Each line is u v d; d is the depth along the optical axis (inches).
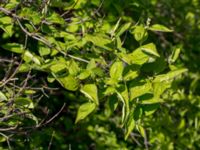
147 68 31.1
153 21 58.5
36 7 35.7
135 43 46.1
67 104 60.5
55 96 58.2
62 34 34.4
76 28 36.8
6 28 32.7
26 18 33.5
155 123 51.9
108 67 33.6
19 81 42.7
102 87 30.3
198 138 57.5
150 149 57.3
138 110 30.4
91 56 32.4
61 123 61.4
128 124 30.5
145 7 46.6
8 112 32.4
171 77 30.6
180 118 58.5
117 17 46.5
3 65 44.0
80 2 36.7
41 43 33.4
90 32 35.1
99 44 31.5
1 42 50.3
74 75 30.6
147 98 30.0
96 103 28.7
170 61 34.3
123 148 61.5
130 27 34.7
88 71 30.3
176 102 56.0
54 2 35.8
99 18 40.8
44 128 43.3
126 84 30.3
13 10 35.0
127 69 30.0
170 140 54.4
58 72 31.0
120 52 31.8
